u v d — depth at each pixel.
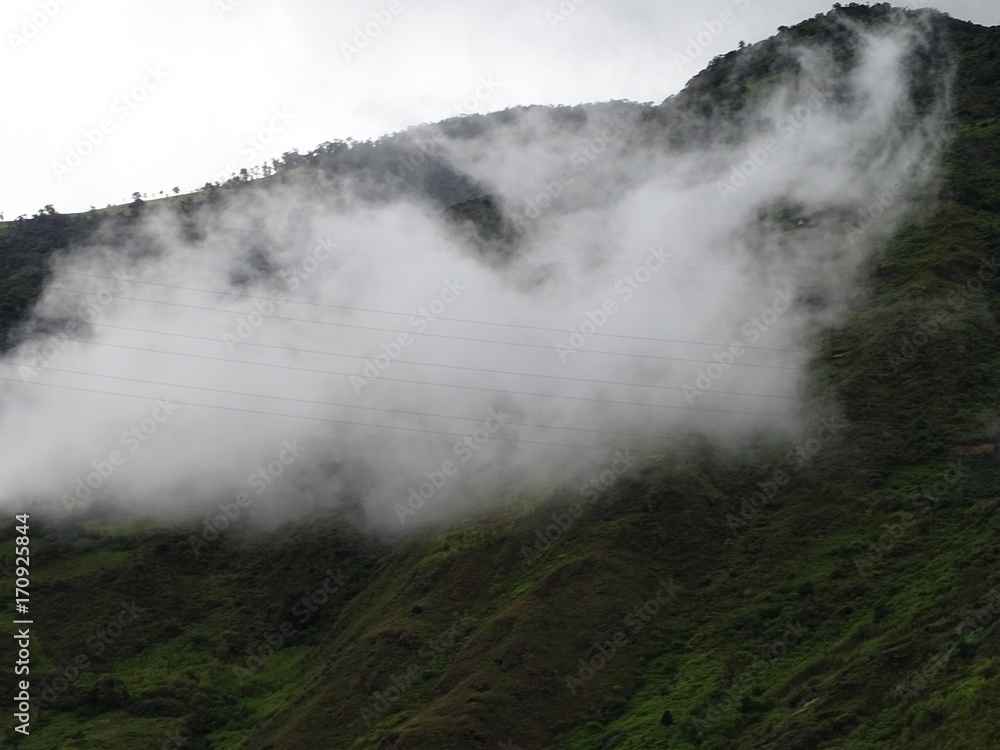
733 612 92.19
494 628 93.62
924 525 93.38
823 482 104.12
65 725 108.62
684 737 76.38
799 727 70.81
